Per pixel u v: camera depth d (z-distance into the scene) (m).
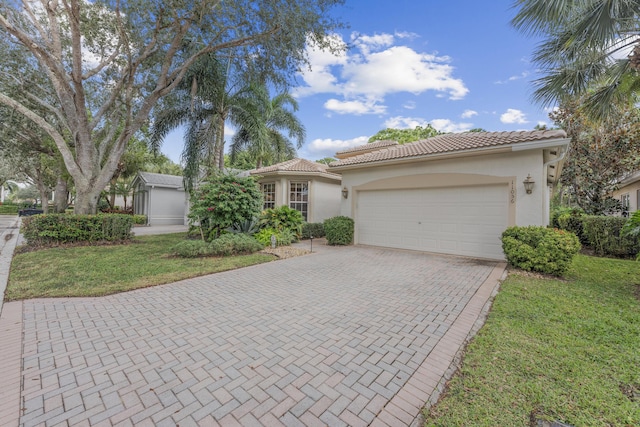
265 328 3.77
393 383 2.61
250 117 13.37
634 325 3.74
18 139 15.57
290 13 8.66
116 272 6.57
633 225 5.84
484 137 9.06
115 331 3.68
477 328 3.75
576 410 2.21
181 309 4.44
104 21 10.19
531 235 6.61
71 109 11.09
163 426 2.12
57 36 10.19
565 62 6.99
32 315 4.16
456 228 8.83
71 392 2.50
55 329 3.72
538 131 7.79
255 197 10.52
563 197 19.08
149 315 4.20
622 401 2.31
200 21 8.88
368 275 6.49
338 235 10.87
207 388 2.56
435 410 2.26
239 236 9.27
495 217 8.12
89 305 4.59
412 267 7.26
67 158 10.93
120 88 11.13
